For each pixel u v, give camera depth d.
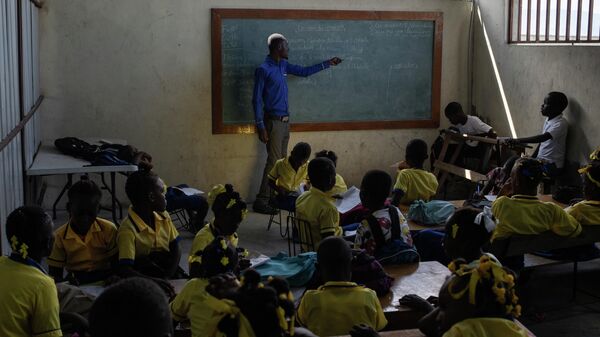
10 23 4.59
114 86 6.64
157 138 6.82
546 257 4.26
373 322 2.48
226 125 6.92
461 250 2.25
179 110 6.82
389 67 7.30
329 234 3.83
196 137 6.91
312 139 7.22
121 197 6.72
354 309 2.46
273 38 6.59
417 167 4.68
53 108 6.52
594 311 4.19
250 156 7.05
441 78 7.49
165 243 3.27
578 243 3.99
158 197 3.21
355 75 7.22
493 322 1.81
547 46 6.39
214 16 6.73
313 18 6.98
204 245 2.86
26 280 2.31
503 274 1.83
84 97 6.58
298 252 5.36
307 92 7.12
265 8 6.86
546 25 6.44
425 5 7.33
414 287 2.96
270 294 1.62
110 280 2.98
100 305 1.28
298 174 5.44
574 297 4.36
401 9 7.26
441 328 1.95
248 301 1.62
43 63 6.44
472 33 7.51
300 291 2.93
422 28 7.34
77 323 2.46
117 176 6.68
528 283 4.66
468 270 1.89
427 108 7.48
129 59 6.63
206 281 2.42
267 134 6.70
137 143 6.77
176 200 5.50
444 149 6.63
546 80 6.43
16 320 2.28
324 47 7.09
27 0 5.50
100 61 6.57
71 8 6.43
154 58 6.69
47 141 6.51
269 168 6.72
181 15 6.70
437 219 4.14
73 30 6.46
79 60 6.52
